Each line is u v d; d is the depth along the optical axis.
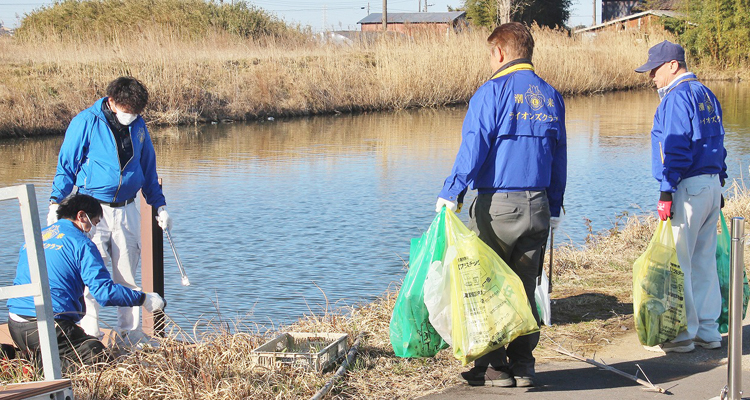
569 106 30.14
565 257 7.45
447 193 4.07
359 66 30.61
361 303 6.93
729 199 10.30
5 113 21.20
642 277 4.82
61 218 4.75
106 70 24.83
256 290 7.72
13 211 11.54
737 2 46.62
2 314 6.83
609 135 20.95
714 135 4.82
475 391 4.23
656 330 4.75
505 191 4.08
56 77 23.88
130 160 5.19
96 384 4.11
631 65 39.56
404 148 18.64
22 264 4.65
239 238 9.90
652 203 11.93
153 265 5.62
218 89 26.23
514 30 4.14
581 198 12.40
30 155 17.72
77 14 37.91
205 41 30.48
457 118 26.20
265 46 32.91
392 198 12.51
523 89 4.04
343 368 4.44
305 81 28.23
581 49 38.44
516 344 4.30
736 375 3.80
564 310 5.88
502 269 4.06
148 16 37.72
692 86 4.80
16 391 3.27
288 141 20.22
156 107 24.69
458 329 4.02
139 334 5.36
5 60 25.73
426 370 4.55
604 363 4.72
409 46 31.28
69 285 4.61
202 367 4.26
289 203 12.10
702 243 4.99
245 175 14.78
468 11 57.75
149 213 5.58
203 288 7.79
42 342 3.68
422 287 4.27
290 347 4.88
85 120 5.10
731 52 47.16
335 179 14.30
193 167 15.76
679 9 54.12
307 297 7.44
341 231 10.30
